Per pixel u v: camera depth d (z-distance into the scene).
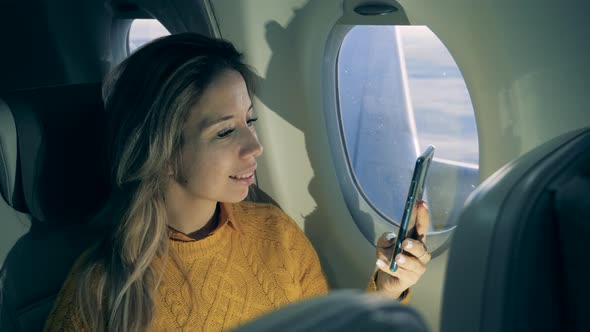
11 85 2.20
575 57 1.14
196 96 1.16
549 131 1.24
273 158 1.79
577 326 0.51
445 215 1.65
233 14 1.63
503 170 0.57
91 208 1.38
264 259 1.41
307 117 1.71
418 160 1.16
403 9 1.34
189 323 1.26
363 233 1.82
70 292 1.22
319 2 1.48
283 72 1.65
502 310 0.48
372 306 0.34
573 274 0.50
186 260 1.29
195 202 1.27
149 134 1.17
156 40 1.22
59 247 1.35
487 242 0.50
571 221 0.49
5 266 1.27
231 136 1.21
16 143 1.25
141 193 1.21
